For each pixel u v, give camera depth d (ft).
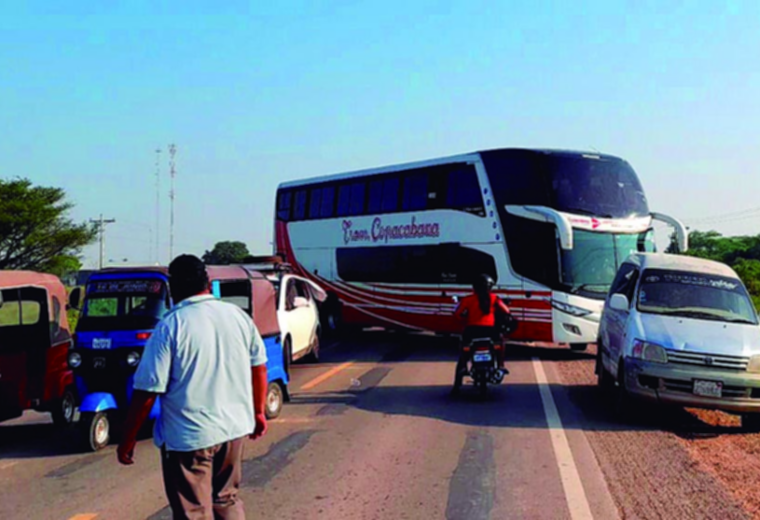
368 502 22.43
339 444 29.91
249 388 15.96
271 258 63.82
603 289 56.70
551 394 41.32
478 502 22.25
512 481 24.38
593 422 33.99
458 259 62.69
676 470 25.73
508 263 58.54
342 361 57.47
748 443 30.94
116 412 30.89
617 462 26.76
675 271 38.29
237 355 15.69
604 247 57.16
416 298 67.05
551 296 56.08
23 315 34.45
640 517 20.84
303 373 50.75
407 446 29.40
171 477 15.08
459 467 26.17
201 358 15.14
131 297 31.83
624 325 36.01
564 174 57.31
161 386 14.89
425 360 57.57
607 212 57.62
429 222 65.77
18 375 32.81
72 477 26.20
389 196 70.64
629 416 34.50
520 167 58.70
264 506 22.18
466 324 40.78
